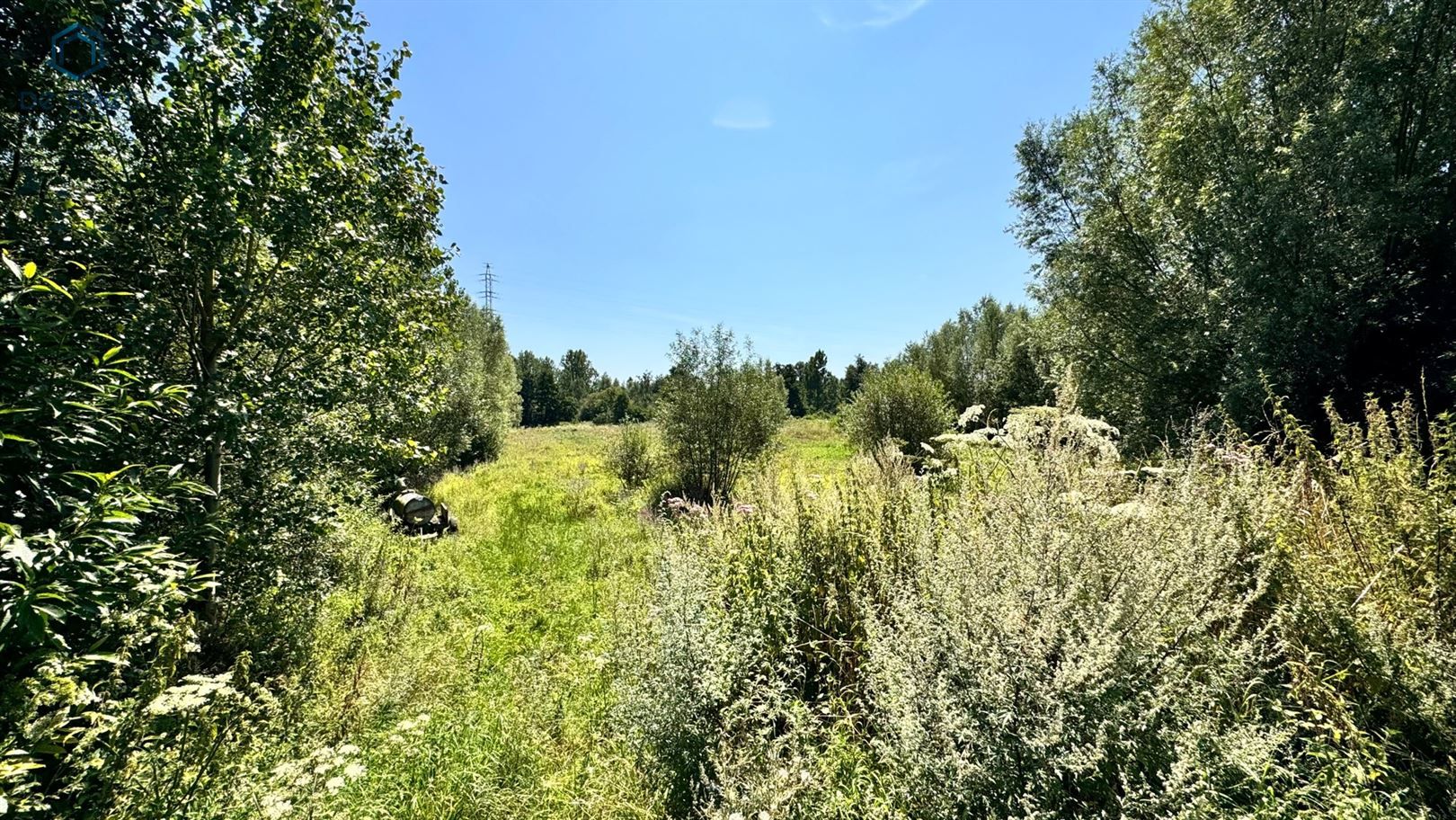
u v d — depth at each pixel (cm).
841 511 416
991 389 2352
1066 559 261
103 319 318
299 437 432
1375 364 862
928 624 255
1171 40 1126
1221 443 409
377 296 453
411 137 468
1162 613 233
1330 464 323
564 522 934
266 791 252
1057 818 203
